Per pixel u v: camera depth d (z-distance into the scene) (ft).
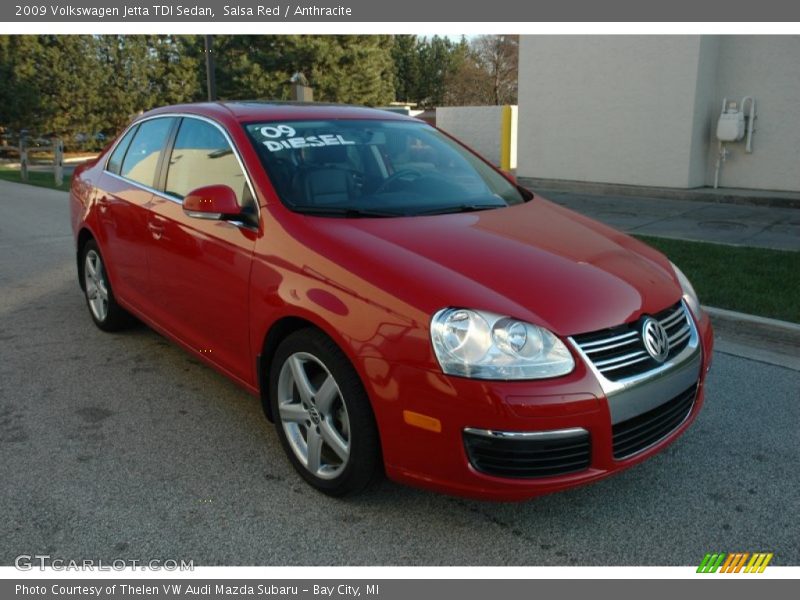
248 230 11.08
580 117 43.47
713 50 38.52
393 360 8.73
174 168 13.61
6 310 19.31
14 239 30.63
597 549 9.29
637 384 8.95
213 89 43.29
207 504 10.12
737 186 39.68
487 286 9.02
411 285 8.96
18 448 11.61
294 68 106.83
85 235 17.37
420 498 10.32
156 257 13.47
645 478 10.93
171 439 12.00
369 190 11.99
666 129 39.73
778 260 22.81
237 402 13.47
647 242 26.21
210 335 12.24
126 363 15.35
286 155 11.93
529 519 9.89
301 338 9.91
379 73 117.60
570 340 8.65
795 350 16.22
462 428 8.44
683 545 9.36
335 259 9.70
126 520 9.71
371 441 9.35
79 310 19.33
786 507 10.16
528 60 45.27
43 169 86.28
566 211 13.37
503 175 14.56
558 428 8.39
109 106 118.73
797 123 36.86
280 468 11.10
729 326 17.37
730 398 13.70
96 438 11.98
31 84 107.86
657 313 9.71
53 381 14.34
